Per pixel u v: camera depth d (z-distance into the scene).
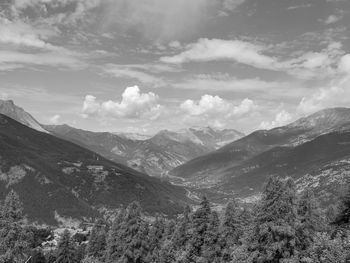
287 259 28.88
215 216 45.09
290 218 30.33
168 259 56.41
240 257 32.12
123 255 49.03
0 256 42.59
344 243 24.95
